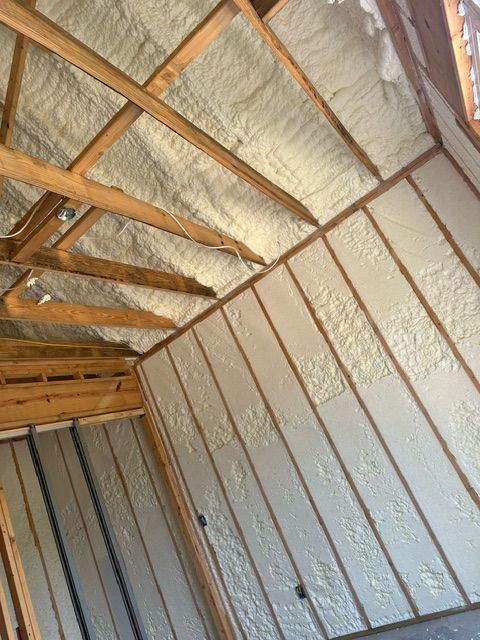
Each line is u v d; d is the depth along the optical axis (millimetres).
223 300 4379
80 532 4953
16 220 3602
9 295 3330
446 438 3400
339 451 3775
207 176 3504
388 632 3445
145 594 4531
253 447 4168
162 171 3426
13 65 2395
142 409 4746
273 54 2850
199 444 4453
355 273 3781
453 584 3320
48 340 4430
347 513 3713
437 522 3393
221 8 1990
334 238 3861
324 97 3090
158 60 2834
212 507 4320
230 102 3061
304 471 3912
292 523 3936
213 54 2818
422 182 3549
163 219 3049
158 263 4098
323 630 3732
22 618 3156
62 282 4109
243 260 4082
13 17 1579
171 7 2619
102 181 3424
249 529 4125
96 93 2957
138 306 4391
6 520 3389
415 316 3551
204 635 4223
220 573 4215
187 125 2432
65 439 5148
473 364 3350
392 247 3650
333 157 3514
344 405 3779
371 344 3693
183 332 4617
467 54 1539
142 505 4660
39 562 4895
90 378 4523
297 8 2668
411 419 3525
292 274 4039
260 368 4180
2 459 5168
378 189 3693
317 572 3799
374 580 3582
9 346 3920
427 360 3496
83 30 2783
